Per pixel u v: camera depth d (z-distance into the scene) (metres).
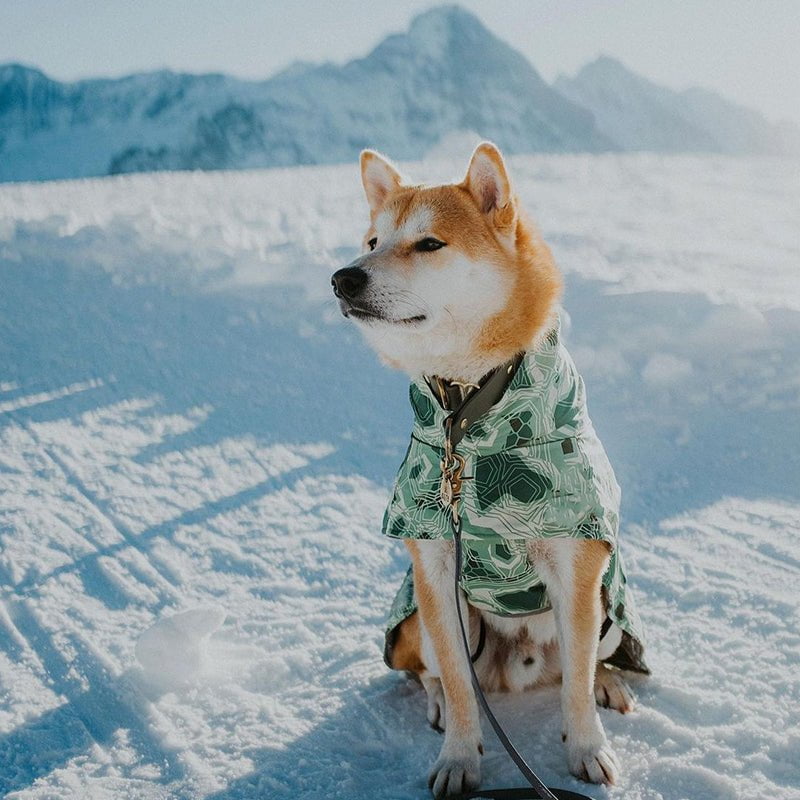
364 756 1.00
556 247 3.16
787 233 3.96
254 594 1.32
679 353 2.05
